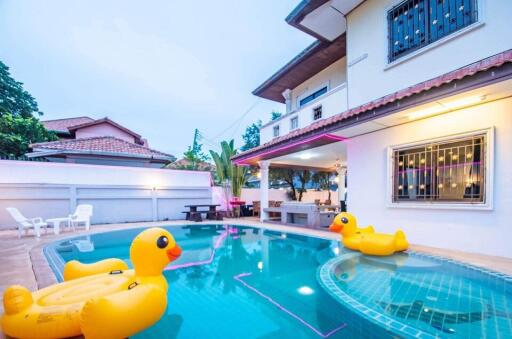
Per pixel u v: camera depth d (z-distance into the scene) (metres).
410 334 2.61
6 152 15.88
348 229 6.03
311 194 19.34
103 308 2.05
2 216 9.81
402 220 6.60
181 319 3.11
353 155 7.95
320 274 4.44
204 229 10.49
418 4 7.04
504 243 4.94
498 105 5.09
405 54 7.29
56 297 2.49
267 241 8.12
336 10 8.98
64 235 8.30
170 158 15.54
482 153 5.30
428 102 5.13
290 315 3.21
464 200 5.55
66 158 13.37
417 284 3.96
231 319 3.12
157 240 2.85
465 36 6.04
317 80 13.74
